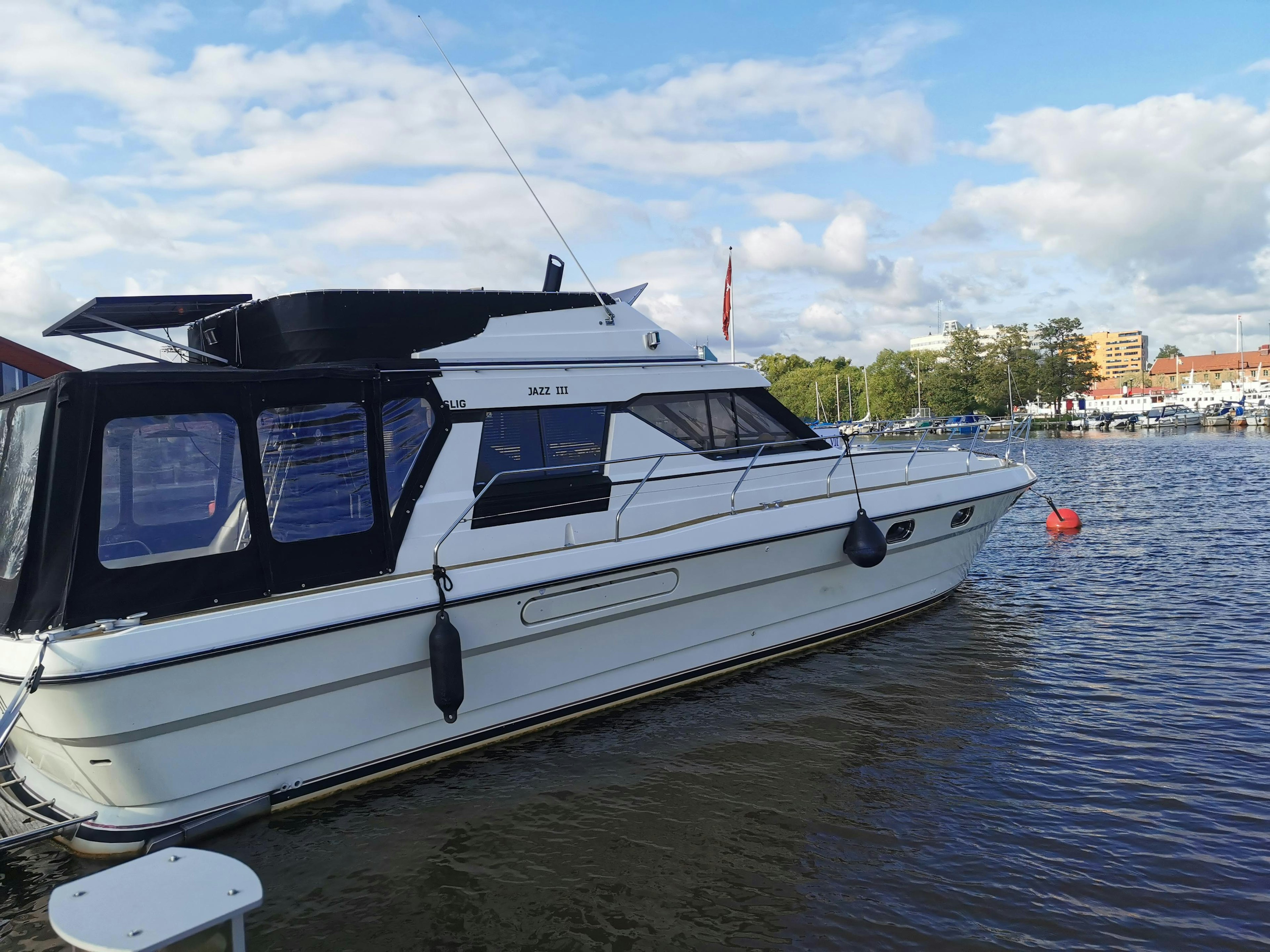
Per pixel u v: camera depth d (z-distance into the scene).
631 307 6.79
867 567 6.92
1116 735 5.84
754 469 7.07
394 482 5.29
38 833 4.18
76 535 4.12
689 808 4.95
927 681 6.89
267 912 4.04
